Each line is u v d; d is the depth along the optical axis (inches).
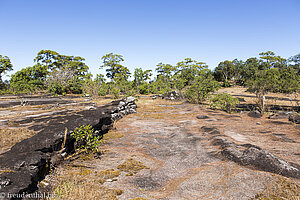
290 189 186.1
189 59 3260.3
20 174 168.4
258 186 196.5
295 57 808.9
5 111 709.3
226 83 2758.4
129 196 180.7
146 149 342.0
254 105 962.7
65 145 277.6
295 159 267.7
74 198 163.5
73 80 1967.3
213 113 738.2
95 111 513.7
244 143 349.4
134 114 738.2
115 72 2768.2
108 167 256.4
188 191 193.8
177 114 740.7
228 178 218.5
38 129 398.9
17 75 1967.3
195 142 378.9
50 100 1247.5
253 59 3029.0
